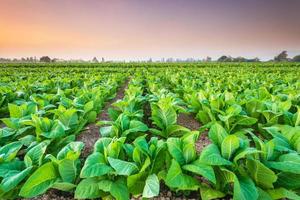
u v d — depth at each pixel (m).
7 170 2.51
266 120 4.68
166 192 2.92
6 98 6.60
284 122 4.28
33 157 2.78
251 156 2.41
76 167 2.80
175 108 4.83
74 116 4.16
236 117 4.18
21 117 4.31
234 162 2.42
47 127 3.49
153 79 11.72
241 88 7.60
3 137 3.45
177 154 2.61
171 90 10.65
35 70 22.94
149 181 2.35
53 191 2.94
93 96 5.88
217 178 2.65
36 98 5.73
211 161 2.29
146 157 2.76
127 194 2.42
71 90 7.16
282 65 35.59
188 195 2.86
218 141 2.72
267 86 7.68
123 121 3.73
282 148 2.57
